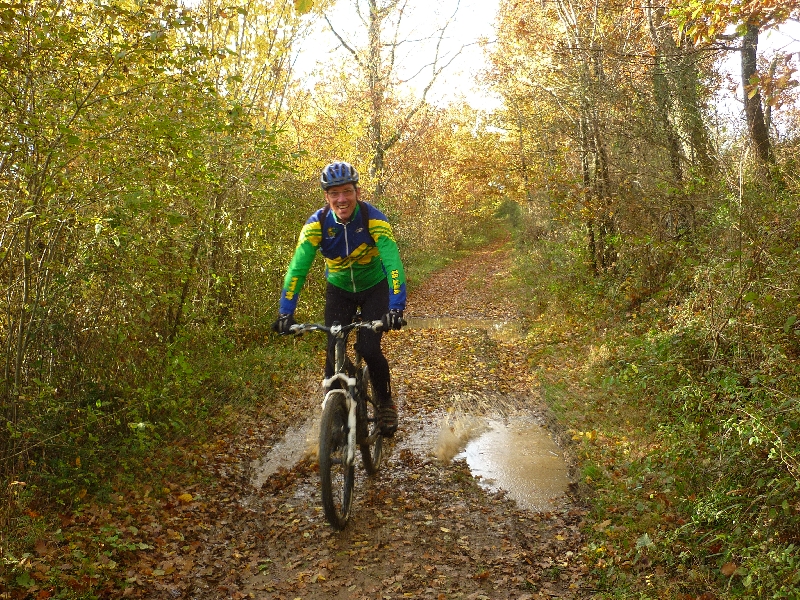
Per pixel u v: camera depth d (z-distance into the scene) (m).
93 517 4.02
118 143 4.52
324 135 16.44
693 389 4.69
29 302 4.47
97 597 3.26
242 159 6.23
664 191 8.80
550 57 12.04
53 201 4.11
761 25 5.67
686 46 9.02
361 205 4.30
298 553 3.90
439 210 30.53
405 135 23.39
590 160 11.44
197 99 4.75
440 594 3.42
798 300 4.76
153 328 6.15
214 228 6.58
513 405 7.05
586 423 6.01
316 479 4.97
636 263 9.76
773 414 3.62
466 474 5.10
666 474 4.28
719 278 5.66
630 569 3.48
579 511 4.35
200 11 7.19
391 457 5.50
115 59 4.16
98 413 4.57
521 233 26.33
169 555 3.78
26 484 3.90
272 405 6.85
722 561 3.24
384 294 4.60
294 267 4.30
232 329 8.51
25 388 4.21
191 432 5.69
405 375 8.40
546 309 12.37
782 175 7.20
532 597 3.38
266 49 8.69
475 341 10.70
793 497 3.24
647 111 9.71
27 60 3.97
